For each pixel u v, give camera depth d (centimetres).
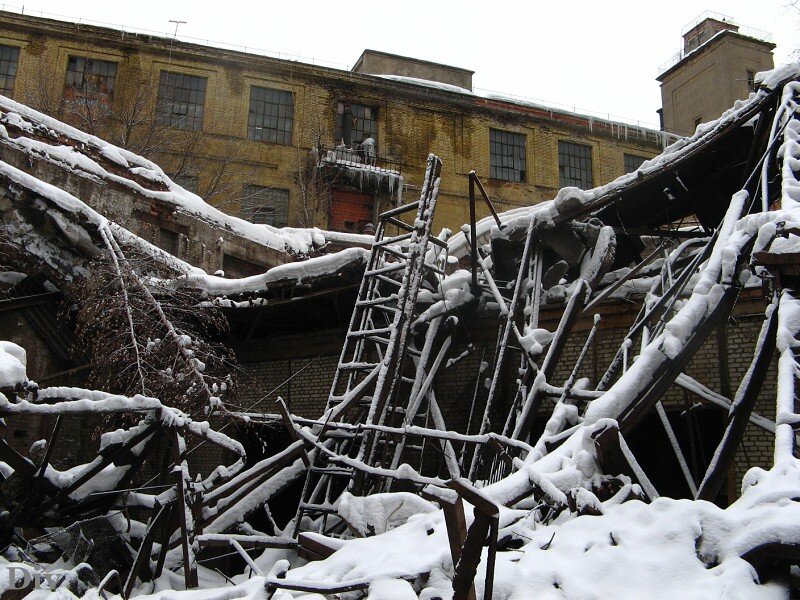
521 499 671
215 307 1392
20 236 1323
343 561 584
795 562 486
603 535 549
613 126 3622
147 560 825
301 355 1545
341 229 3184
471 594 462
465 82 3712
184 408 1210
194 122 3117
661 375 774
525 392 1058
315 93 3291
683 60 3784
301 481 1642
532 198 3438
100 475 919
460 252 1563
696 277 1119
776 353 1066
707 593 464
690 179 1283
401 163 3303
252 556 1095
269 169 3152
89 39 3078
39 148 1507
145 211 1692
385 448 1080
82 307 1323
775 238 715
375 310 1365
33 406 798
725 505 1155
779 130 1033
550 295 1268
